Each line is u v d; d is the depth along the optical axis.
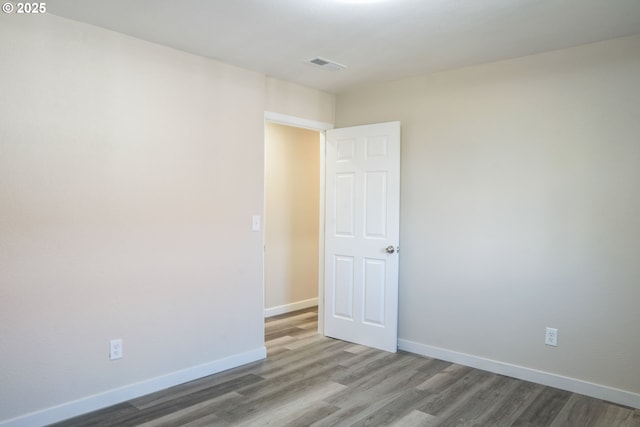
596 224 2.97
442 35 2.81
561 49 3.08
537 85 3.19
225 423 2.57
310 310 5.47
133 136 2.88
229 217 3.44
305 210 5.57
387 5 2.37
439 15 2.50
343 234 4.18
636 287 2.84
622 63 2.87
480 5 2.37
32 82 2.46
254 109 3.62
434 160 3.71
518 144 3.28
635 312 2.85
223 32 2.78
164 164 3.03
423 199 3.79
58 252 2.56
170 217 3.07
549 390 3.09
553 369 3.15
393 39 2.89
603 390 2.95
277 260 5.21
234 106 3.47
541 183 3.18
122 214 2.82
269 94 3.80
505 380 3.26
